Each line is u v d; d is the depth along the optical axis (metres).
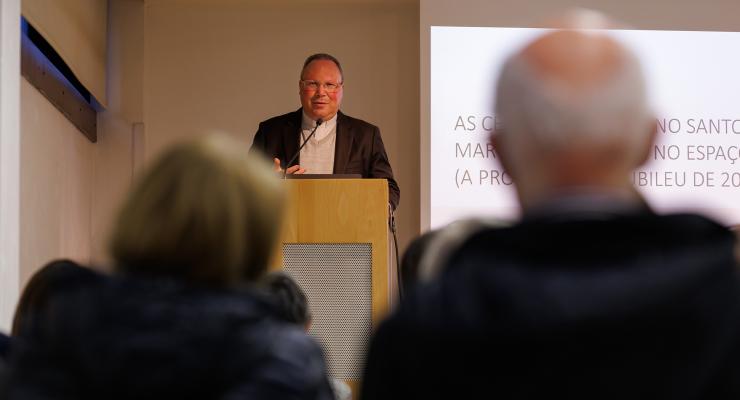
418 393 1.39
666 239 1.37
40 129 8.80
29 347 1.82
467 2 10.76
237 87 11.31
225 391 1.76
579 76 1.43
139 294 1.79
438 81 10.69
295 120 10.38
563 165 1.44
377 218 5.64
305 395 1.78
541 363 1.34
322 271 5.64
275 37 11.35
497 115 1.50
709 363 1.35
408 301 1.44
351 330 5.61
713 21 10.84
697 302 1.33
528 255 1.38
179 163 1.88
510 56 1.50
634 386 1.34
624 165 1.45
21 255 8.23
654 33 10.82
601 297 1.33
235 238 1.84
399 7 11.37
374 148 10.34
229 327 1.78
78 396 1.76
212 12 11.37
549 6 10.76
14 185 5.88
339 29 11.37
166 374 1.74
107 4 11.20
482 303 1.37
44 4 8.37
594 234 1.37
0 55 5.76
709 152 10.76
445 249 2.60
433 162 10.62
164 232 1.83
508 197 10.59
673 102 10.79
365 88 11.31
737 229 1.50
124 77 11.20
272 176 1.94
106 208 11.07
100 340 1.75
